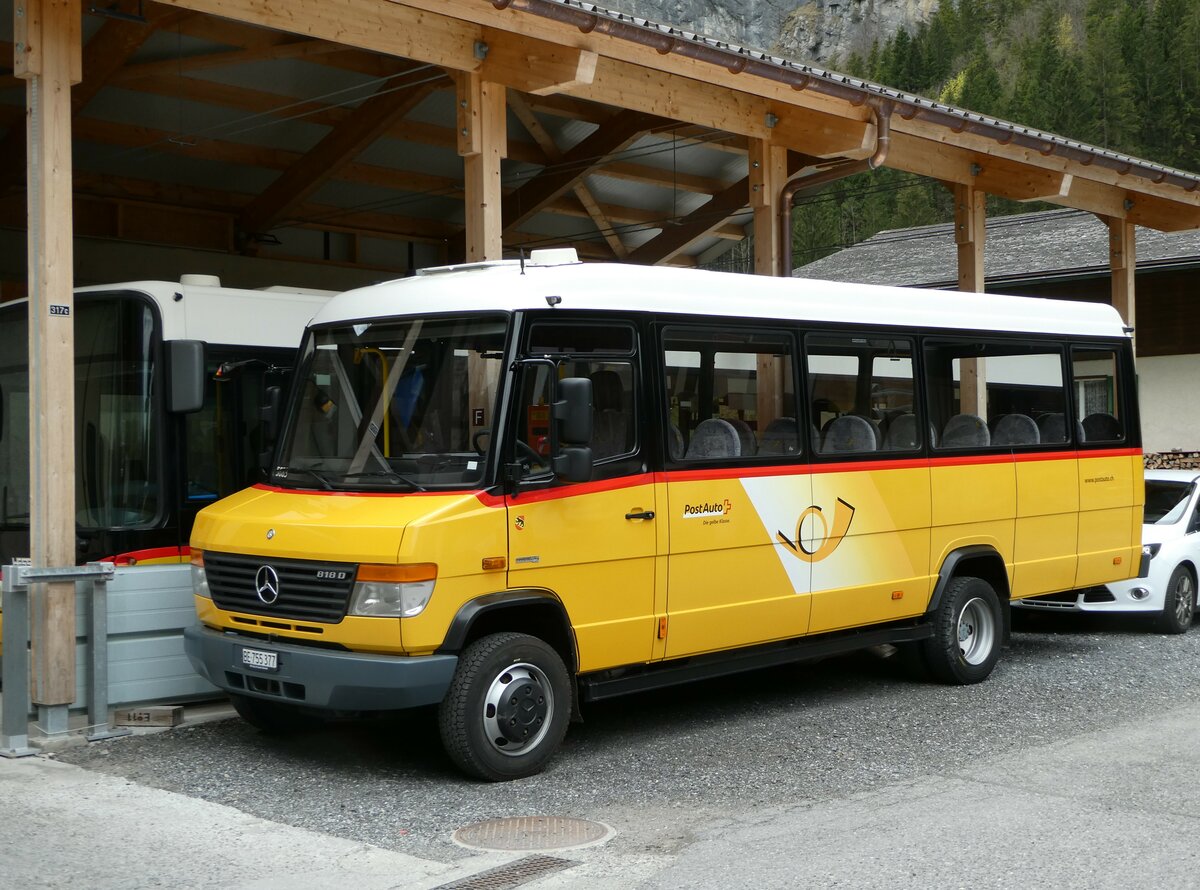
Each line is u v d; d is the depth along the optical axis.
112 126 14.82
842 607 9.04
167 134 15.27
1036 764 7.36
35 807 6.48
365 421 7.60
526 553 7.11
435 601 6.72
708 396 8.28
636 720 8.80
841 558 9.03
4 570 7.64
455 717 6.91
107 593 8.32
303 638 7.05
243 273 17.91
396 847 5.85
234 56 13.51
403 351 7.59
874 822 6.17
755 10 138.88
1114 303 16.55
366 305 7.95
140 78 13.97
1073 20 94.56
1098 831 5.96
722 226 20.53
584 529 7.42
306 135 16.12
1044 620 13.67
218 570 7.58
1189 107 66.75
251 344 9.34
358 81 14.95
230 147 15.94
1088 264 23.34
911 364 9.79
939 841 5.82
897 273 27.92
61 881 5.31
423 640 6.70
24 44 7.73
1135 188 15.32
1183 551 12.68
